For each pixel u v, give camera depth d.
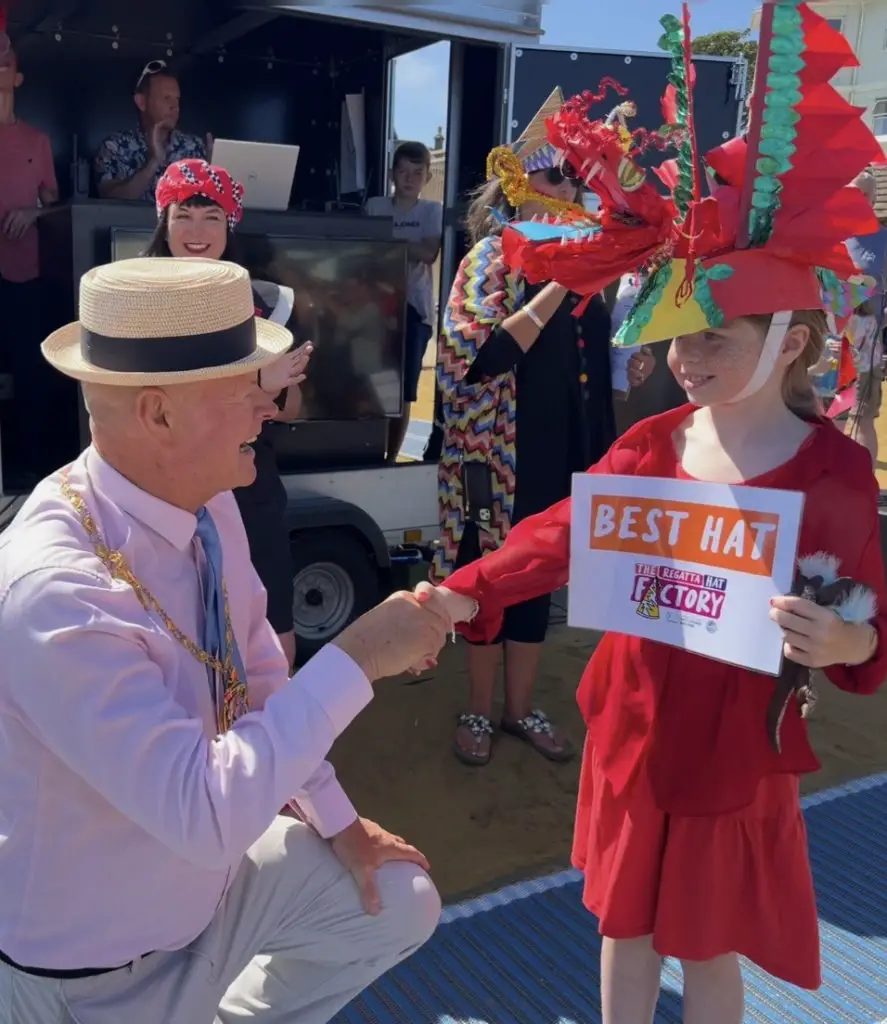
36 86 5.28
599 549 1.84
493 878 3.01
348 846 1.90
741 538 1.65
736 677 1.75
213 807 1.40
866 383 6.40
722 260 1.62
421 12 4.44
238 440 1.56
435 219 5.29
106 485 1.57
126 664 1.41
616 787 1.87
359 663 1.59
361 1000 2.48
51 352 1.61
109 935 1.56
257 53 5.70
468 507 3.45
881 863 3.10
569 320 3.44
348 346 4.38
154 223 4.18
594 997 2.50
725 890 1.79
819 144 1.55
